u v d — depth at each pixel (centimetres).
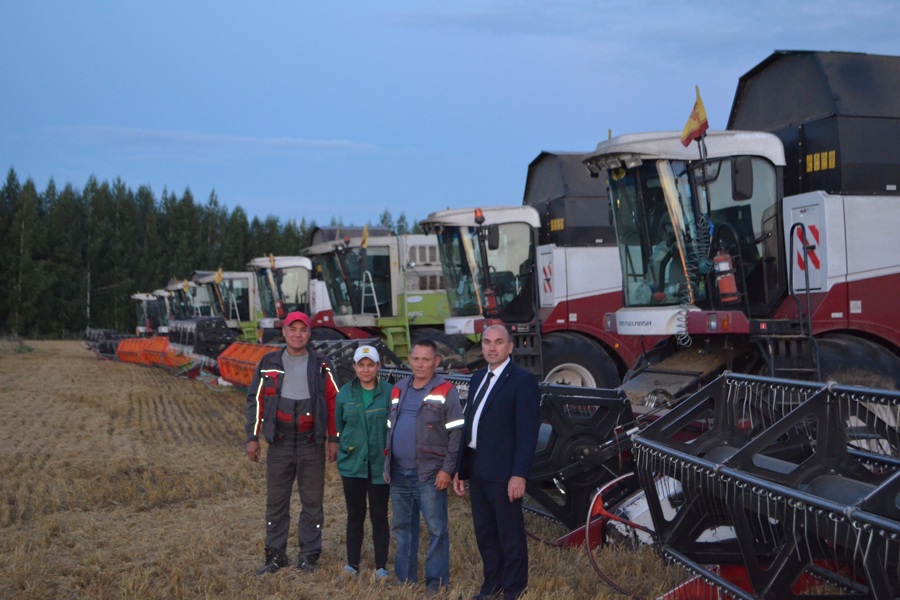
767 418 549
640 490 634
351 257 1819
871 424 484
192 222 8112
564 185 1334
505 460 525
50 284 6612
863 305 876
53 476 945
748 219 917
